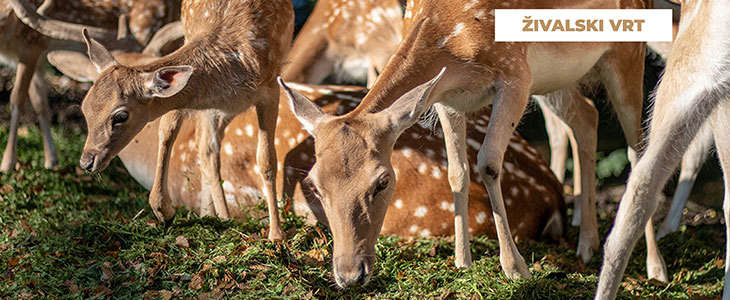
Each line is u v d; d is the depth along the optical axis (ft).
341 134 14.82
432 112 20.18
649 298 17.75
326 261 18.47
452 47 17.07
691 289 18.83
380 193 14.78
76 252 18.78
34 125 34.14
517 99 17.38
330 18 32.32
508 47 17.30
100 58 19.67
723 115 13.37
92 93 18.69
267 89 20.48
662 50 25.59
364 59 32.40
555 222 23.03
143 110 18.98
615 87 20.83
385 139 14.98
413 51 16.75
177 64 19.61
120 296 17.12
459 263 18.95
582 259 21.18
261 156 19.93
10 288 17.31
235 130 23.44
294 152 22.62
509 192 22.04
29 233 19.98
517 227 22.00
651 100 15.07
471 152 22.36
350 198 14.52
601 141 33.30
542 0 18.01
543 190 22.66
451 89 17.44
